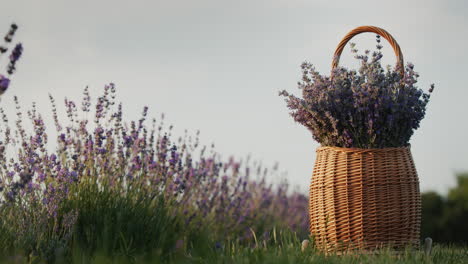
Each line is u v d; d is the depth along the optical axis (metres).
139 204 3.99
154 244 3.82
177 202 4.52
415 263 2.99
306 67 3.63
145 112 4.24
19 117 3.72
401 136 3.48
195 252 3.88
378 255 3.20
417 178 3.52
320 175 3.55
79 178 3.74
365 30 3.68
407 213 3.39
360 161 3.40
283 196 6.60
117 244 3.67
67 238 3.35
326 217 3.49
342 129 3.51
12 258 2.86
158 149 4.42
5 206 3.18
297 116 3.63
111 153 4.13
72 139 3.94
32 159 3.36
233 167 5.91
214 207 5.20
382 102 3.38
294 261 2.87
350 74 3.56
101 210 3.77
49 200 3.45
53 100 3.95
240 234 5.37
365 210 3.36
